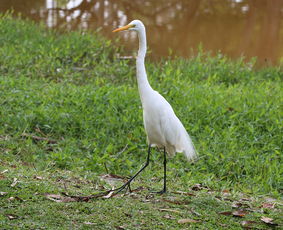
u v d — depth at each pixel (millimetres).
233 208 7723
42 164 9352
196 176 9719
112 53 18531
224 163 10422
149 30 22484
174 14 25484
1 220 6098
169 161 10617
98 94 12883
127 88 14008
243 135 11852
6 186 7398
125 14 25000
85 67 16578
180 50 19844
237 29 23234
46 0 27094
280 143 11547
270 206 8102
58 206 6812
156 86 14297
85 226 6230
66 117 11617
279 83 15758
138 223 6535
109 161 9984
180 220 6738
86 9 25641
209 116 12383
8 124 11203
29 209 6566
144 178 9438
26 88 13133
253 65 18031
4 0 26438
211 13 25828
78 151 10445
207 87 14547
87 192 7746
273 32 22906
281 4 26266
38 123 11430
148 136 8805
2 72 14945
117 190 8180
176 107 12703
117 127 11547
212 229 6617
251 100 13547
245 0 27641
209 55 18203
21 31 18984
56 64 16188
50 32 19547
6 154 9680
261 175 10086
